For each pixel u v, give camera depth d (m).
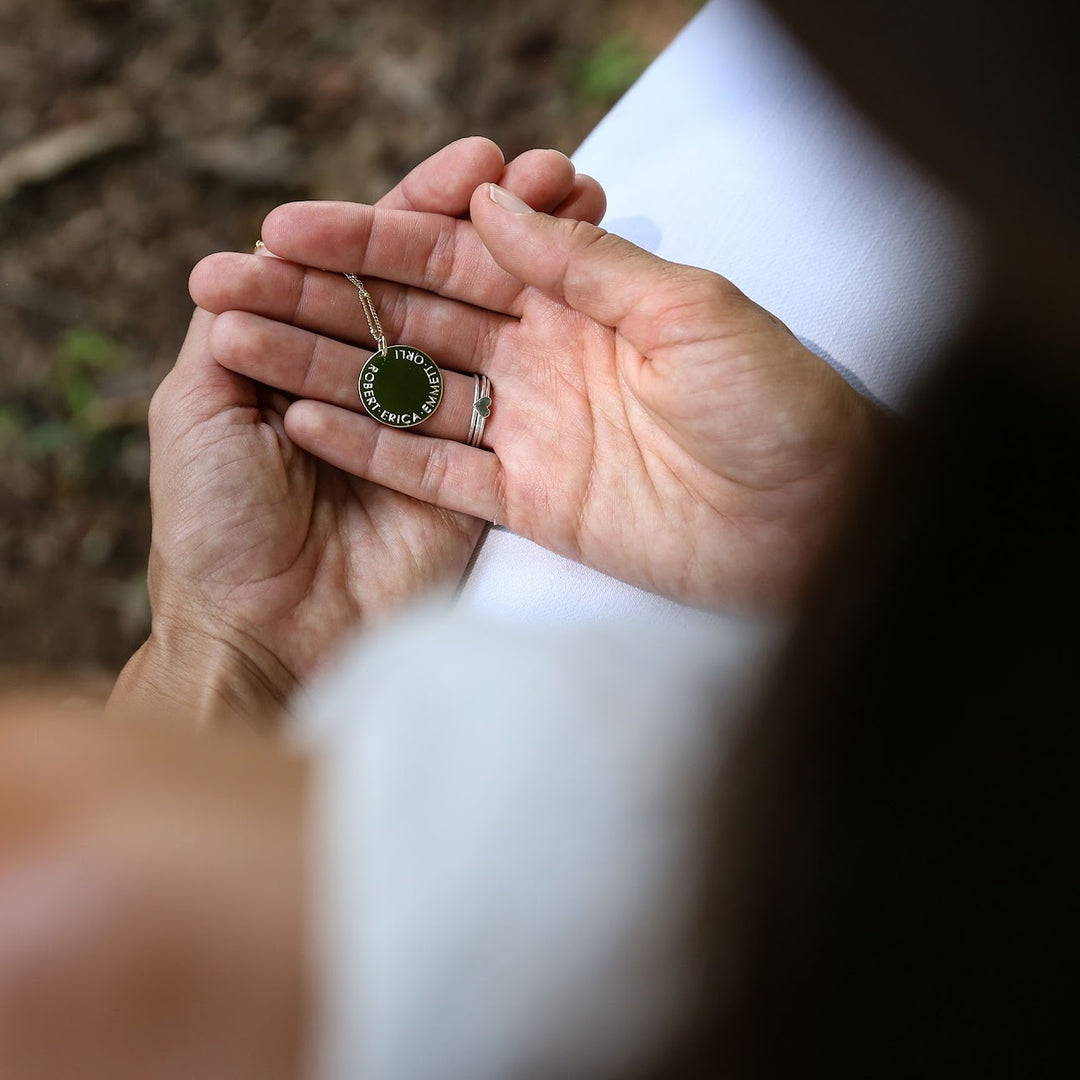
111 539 0.80
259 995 0.36
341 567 0.64
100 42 0.86
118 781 0.39
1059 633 0.24
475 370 0.64
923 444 0.26
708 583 0.62
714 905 0.31
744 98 0.66
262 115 0.85
